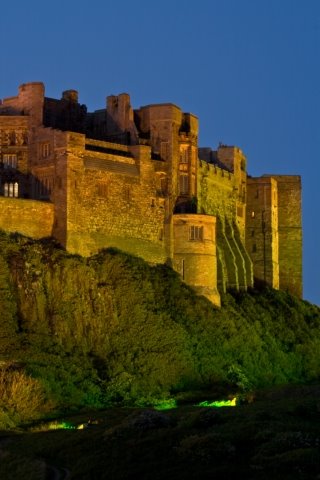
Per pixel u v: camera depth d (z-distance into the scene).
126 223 149.62
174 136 160.62
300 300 186.38
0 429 104.88
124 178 150.00
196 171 164.62
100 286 137.88
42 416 113.00
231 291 170.00
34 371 120.12
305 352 163.00
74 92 162.75
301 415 93.69
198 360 139.00
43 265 133.62
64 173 142.25
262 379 146.62
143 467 78.50
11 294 128.62
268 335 159.25
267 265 186.00
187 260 155.12
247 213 188.38
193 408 101.38
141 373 131.25
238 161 184.75
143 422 89.31
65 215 141.25
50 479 80.88
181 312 145.25
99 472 79.31
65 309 132.62
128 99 161.50
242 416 91.00
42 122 150.00
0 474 85.19
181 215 155.88
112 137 162.00
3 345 122.81
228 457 78.25
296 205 193.75
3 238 134.00
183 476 75.25
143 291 142.12
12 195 149.62
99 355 131.88
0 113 154.75
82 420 108.38
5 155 150.00
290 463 74.81
